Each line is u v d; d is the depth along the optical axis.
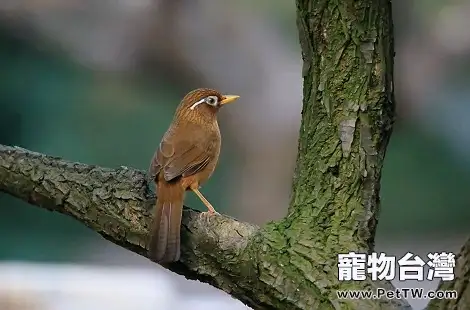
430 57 16.22
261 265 5.52
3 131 16.38
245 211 16.20
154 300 11.24
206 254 5.73
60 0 15.10
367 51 5.52
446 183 16.95
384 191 17.02
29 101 16.27
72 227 16.73
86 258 16.09
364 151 5.57
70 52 15.58
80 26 15.30
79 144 16.58
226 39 14.98
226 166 16.11
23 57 15.98
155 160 6.17
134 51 15.32
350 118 5.56
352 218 5.55
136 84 15.93
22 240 16.53
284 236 5.59
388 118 5.62
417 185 16.97
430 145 16.91
